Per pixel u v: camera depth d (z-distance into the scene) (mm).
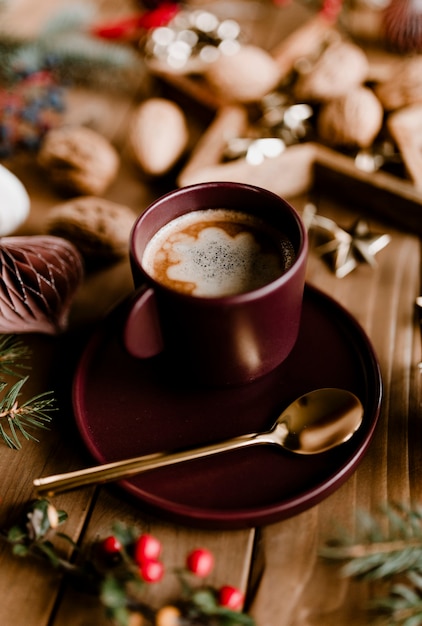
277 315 450
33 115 654
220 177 573
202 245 487
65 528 453
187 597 417
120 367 498
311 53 670
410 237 564
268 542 440
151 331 453
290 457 456
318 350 496
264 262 480
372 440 469
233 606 419
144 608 421
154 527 450
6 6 726
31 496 465
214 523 437
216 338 449
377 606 414
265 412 476
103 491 463
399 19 661
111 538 438
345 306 531
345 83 623
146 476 455
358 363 489
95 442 470
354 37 695
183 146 619
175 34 700
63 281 511
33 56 665
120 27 697
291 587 428
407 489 453
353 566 408
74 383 486
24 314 502
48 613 430
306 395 470
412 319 521
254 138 613
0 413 476
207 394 484
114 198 607
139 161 602
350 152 610
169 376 492
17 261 492
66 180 599
